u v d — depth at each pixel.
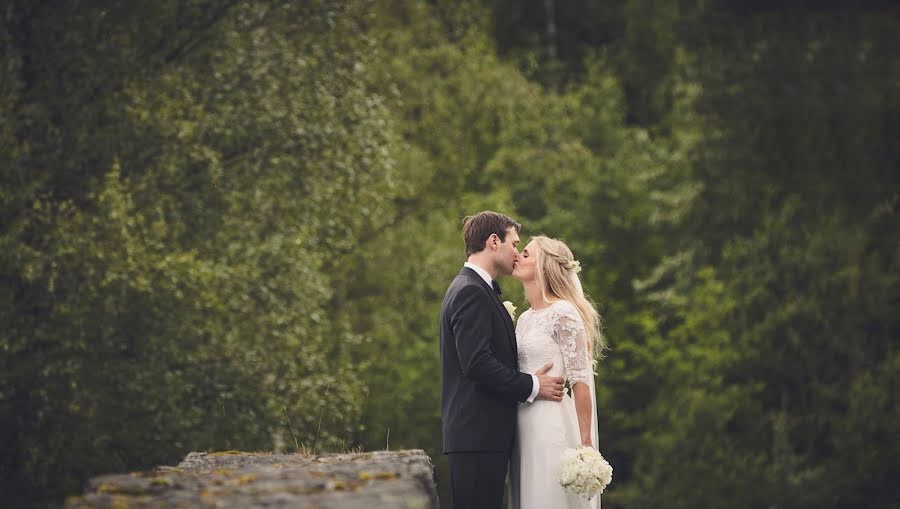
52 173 13.11
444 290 21.14
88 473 13.61
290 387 14.30
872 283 23.50
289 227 15.19
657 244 27.66
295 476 4.73
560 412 6.45
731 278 24.33
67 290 12.54
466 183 24.14
